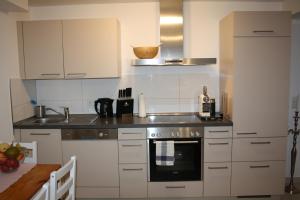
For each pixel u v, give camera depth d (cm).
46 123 276
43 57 288
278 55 263
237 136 270
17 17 287
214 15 312
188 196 277
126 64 321
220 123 266
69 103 330
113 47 286
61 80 327
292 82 320
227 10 311
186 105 325
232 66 265
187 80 322
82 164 273
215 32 314
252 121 268
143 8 313
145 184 274
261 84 265
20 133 274
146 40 316
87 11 315
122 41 318
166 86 324
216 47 316
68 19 288
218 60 317
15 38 282
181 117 305
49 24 285
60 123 275
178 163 275
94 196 277
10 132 269
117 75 290
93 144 271
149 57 283
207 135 268
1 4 235
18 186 152
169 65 300
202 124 266
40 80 328
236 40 261
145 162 272
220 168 273
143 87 324
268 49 262
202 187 275
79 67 288
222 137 269
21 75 291
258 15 259
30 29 286
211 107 291
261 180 275
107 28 284
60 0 294
